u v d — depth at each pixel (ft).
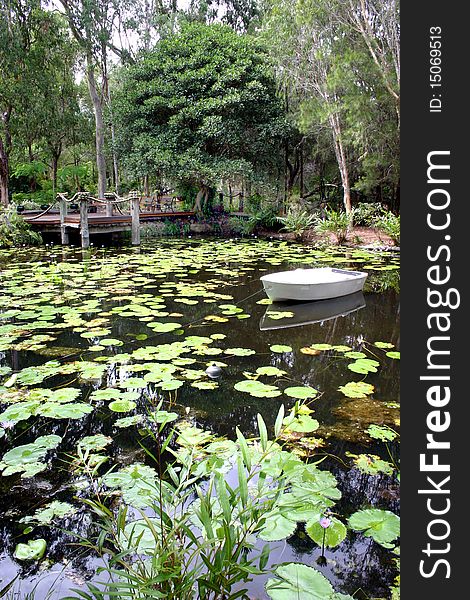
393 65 28.32
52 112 44.16
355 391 9.48
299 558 5.11
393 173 32.76
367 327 14.44
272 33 32.60
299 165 44.57
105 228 31.45
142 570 4.07
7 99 39.68
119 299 17.06
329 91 30.50
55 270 22.21
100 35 41.24
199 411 8.65
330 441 7.57
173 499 4.60
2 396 8.95
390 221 29.84
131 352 11.72
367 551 5.25
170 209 42.91
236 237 37.88
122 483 6.26
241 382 9.79
